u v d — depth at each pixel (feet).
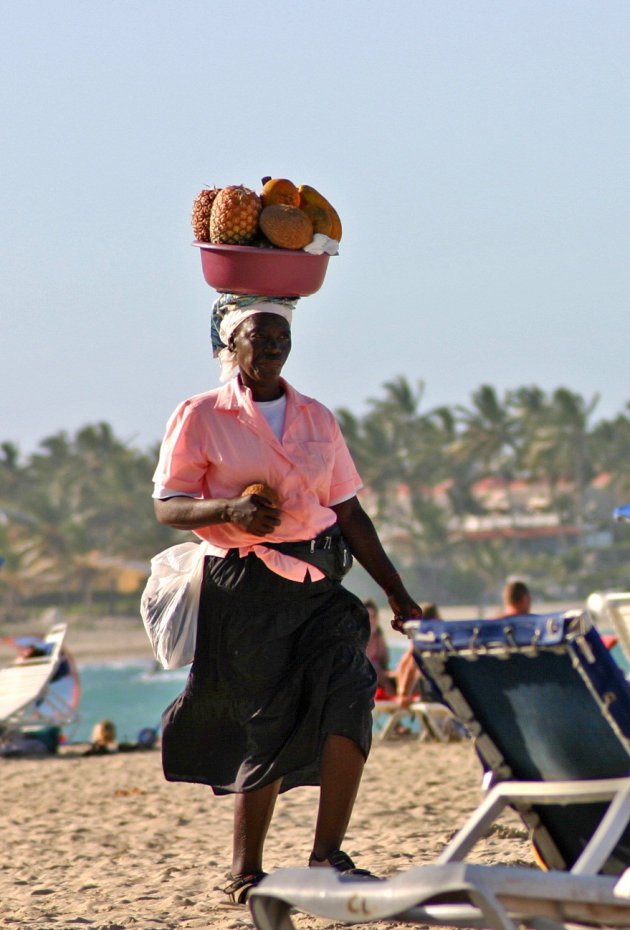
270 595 54.85
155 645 57.41
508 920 32.94
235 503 52.08
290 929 38.99
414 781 111.96
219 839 82.43
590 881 33.86
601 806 38.17
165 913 57.06
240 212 55.77
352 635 55.01
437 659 38.93
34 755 170.71
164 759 58.03
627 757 36.96
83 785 121.49
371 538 57.77
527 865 61.62
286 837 80.79
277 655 54.75
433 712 162.09
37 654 181.16
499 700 38.78
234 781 57.06
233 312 56.95
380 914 35.04
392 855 69.92
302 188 58.23
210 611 55.83
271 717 54.80
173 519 54.13
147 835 85.71
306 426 56.80
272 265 55.72
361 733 52.85
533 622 35.91
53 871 72.18
